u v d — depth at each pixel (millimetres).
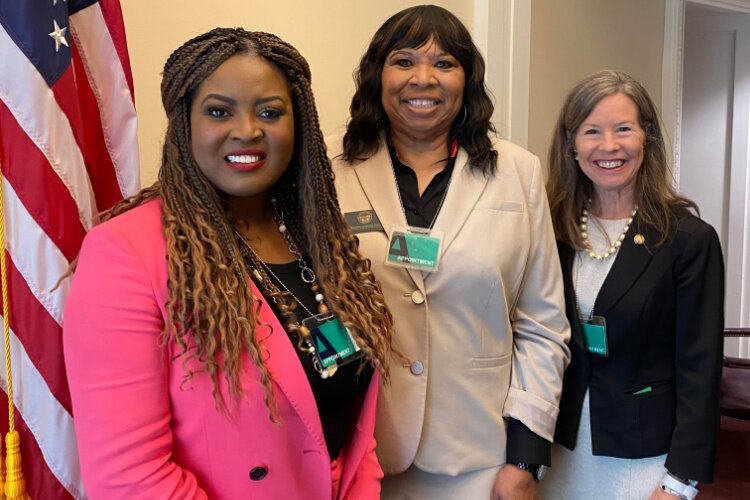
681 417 1574
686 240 1577
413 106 1482
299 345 1083
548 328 1599
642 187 1643
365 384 1229
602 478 1647
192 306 967
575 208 1737
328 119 2438
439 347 1489
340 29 2422
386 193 1521
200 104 1008
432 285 1475
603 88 1634
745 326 4234
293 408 1041
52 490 1312
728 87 4164
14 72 1268
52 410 1304
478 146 1557
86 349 920
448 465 1500
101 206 1492
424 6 1515
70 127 1335
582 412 1667
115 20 1485
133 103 1521
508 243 1504
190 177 1035
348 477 1203
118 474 908
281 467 1040
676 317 1604
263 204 1184
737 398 2740
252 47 1030
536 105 3068
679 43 3676
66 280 1314
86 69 1456
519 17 2852
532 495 1562
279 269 1146
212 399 979
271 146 1034
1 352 1290
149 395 940
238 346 977
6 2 1269
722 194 4270
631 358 1611
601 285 1644
